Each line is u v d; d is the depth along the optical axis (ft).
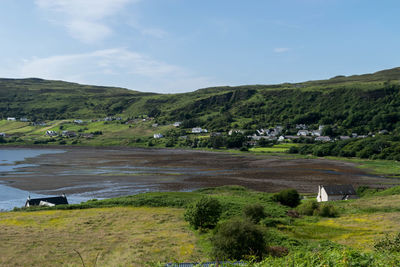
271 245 92.17
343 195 209.97
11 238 118.11
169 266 42.34
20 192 247.50
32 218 153.89
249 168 378.94
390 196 204.95
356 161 424.05
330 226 132.46
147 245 110.32
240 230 83.25
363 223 136.46
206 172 350.23
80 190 255.91
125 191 252.62
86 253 101.50
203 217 131.23
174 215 160.66
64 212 167.63
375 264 34.27
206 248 106.01
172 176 323.57
